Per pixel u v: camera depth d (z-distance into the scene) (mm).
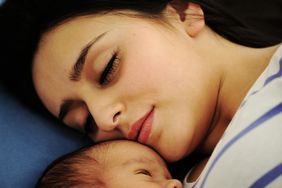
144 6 862
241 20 1061
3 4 936
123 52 814
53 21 857
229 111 852
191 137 796
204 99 815
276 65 704
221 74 856
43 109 987
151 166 762
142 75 803
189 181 822
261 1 1237
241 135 637
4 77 993
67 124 939
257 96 677
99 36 817
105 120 800
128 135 817
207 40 886
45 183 766
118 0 856
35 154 901
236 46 899
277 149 592
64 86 852
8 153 894
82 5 851
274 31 1169
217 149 674
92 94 824
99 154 778
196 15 892
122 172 735
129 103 807
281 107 629
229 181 617
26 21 883
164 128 797
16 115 978
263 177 586
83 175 744
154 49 817
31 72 926
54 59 849
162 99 798
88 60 811
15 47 917
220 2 1232
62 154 915
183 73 814
